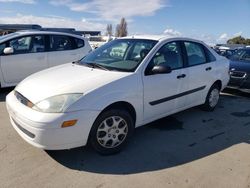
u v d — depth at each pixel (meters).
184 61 4.73
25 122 3.19
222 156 3.78
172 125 4.87
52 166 3.30
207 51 5.43
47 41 7.15
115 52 4.48
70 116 3.12
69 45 7.59
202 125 4.94
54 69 4.25
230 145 4.15
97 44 12.15
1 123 4.54
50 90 3.32
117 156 3.64
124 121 3.69
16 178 3.04
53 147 3.15
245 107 6.27
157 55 4.21
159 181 3.11
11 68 6.57
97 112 3.31
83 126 3.23
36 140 3.15
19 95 3.59
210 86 5.44
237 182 3.17
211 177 3.24
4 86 6.57
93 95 3.31
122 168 3.34
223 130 4.75
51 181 3.01
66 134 3.14
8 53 6.42
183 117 5.32
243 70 7.14
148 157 3.65
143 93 3.88
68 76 3.71
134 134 4.40
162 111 4.33
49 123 3.05
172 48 4.57
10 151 3.60
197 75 4.94
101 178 3.11
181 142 4.18
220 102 6.64
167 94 4.32
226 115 5.59
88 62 4.41
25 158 3.45
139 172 3.27
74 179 3.07
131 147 3.93
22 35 6.80
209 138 4.38
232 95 7.48
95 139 3.44
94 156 3.58
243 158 3.75
